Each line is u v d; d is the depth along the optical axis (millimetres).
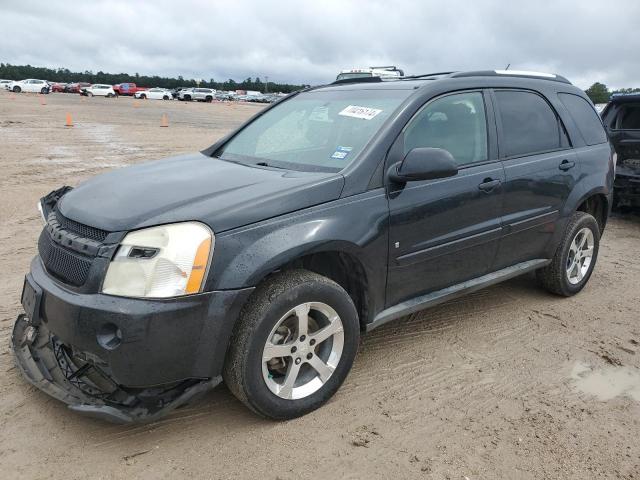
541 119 4523
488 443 2906
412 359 3764
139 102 52312
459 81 3934
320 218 3004
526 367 3717
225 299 2684
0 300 4438
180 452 2760
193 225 2686
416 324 4324
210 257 2664
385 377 3523
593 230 4980
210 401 3199
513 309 4695
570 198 4609
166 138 18078
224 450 2783
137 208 2824
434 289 3779
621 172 7820
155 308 2555
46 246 3031
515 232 4172
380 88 3943
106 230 2711
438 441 2908
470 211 3768
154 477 2582
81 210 2959
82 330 2598
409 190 3416
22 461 2652
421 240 3504
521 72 4586
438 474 2666
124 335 2525
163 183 3213
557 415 3182
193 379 2789
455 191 3650
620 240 7230
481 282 4055
